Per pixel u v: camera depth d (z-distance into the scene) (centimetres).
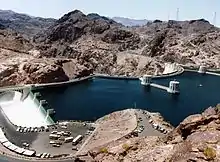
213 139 2469
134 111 15450
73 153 10962
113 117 15512
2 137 12456
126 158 3212
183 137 3109
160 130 12469
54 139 12575
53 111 19575
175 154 2594
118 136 11594
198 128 3003
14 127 14250
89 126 14425
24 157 10412
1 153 10688
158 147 3108
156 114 15738
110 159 3303
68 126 14400
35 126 15138
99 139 12075
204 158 2266
